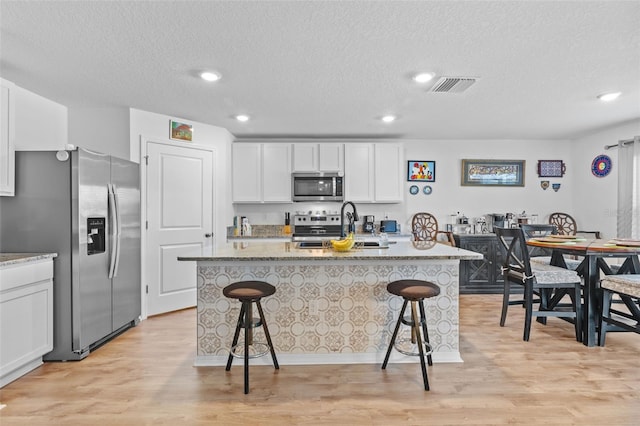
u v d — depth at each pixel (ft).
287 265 8.51
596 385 7.34
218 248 9.49
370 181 16.20
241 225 16.75
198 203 13.85
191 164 13.64
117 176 10.43
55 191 8.70
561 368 8.13
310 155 16.07
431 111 12.42
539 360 8.58
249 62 8.37
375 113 12.67
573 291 10.53
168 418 6.25
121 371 8.08
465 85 9.83
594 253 9.43
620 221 14.11
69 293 8.69
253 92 10.43
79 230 8.69
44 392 7.14
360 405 6.64
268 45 7.54
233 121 13.74
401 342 8.57
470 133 16.05
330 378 7.72
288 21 6.61
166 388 7.29
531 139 17.34
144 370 8.13
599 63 8.43
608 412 6.38
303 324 8.54
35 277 8.05
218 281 8.49
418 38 7.25
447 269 8.58
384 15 6.41
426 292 7.14
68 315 8.68
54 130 11.35
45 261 8.36
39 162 8.71
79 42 7.39
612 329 9.37
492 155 17.42
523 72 8.96
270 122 13.91
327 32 7.02
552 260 11.99
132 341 10.02
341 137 16.74
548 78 9.36
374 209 17.24
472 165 17.37
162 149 12.76
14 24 6.67
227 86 9.93
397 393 7.06
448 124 14.33
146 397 6.94
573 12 6.31
